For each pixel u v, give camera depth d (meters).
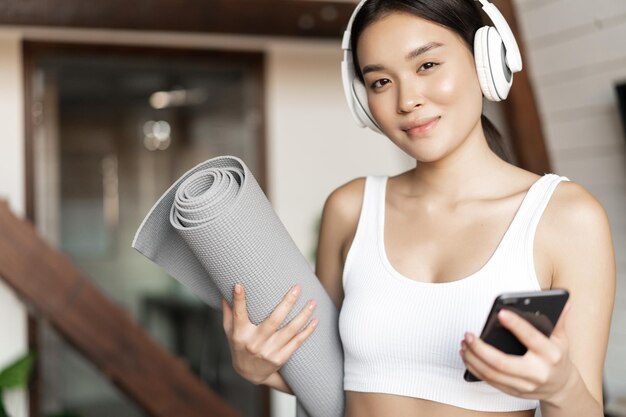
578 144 3.05
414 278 1.25
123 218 5.78
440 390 1.18
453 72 1.18
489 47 1.19
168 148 5.54
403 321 1.21
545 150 2.90
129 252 5.81
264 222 1.21
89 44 4.04
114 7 3.36
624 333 3.06
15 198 3.86
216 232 1.16
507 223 1.21
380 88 1.23
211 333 5.21
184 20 3.48
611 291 1.16
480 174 1.27
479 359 0.94
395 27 1.19
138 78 4.52
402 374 1.22
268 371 1.29
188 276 1.34
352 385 1.29
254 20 3.62
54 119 4.73
